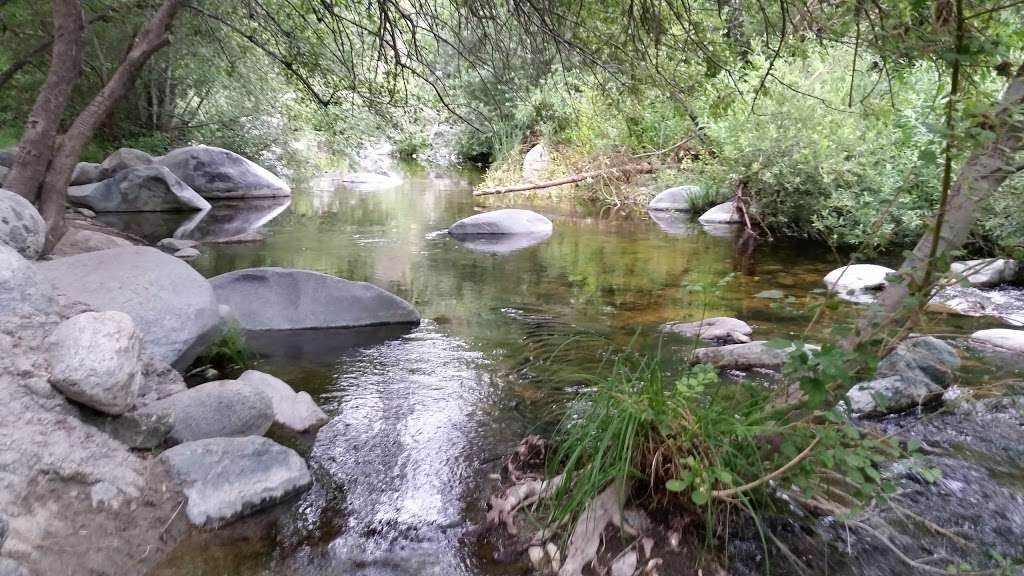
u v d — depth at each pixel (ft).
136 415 9.77
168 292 12.94
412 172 68.13
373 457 10.90
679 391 9.18
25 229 14.57
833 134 30.42
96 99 21.88
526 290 22.13
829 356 7.19
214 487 9.15
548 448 10.85
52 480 8.25
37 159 20.65
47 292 10.98
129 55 22.16
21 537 7.39
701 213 41.50
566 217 39.96
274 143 53.93
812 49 19.40
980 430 11.93
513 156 56.13
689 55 16.20
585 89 29.58
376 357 15.44
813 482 9.17
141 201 37.42
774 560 8.42
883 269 23.34
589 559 8.37
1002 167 7.66
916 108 22.04
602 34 15.94
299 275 17.95
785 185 32.35
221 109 50.67
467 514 9.41
